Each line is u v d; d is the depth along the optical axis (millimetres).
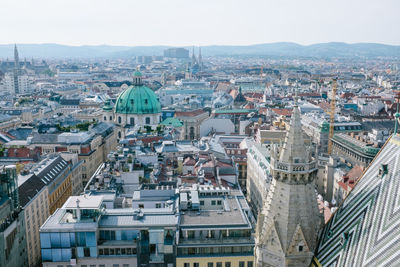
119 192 151125
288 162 60250
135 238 114688
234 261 112750
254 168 189625
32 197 143125
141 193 133750
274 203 62062
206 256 112000
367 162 195250
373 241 51312
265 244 62062
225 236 115250
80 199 117625
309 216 61000
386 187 55344
